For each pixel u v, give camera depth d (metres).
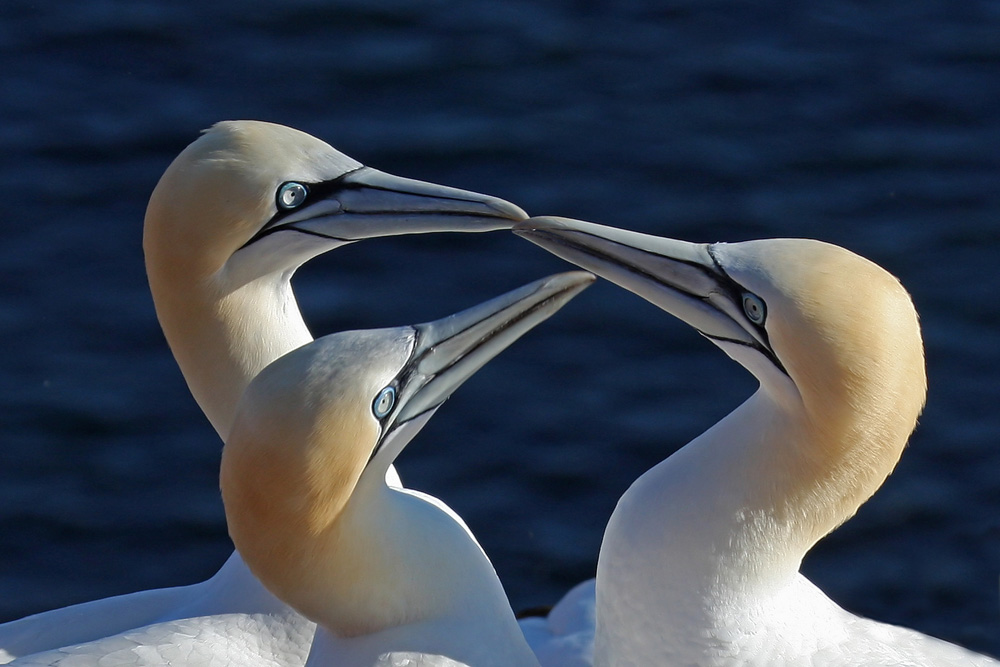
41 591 24.03
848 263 10.62
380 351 10.75
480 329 11.44
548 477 25.53
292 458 10.30
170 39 34.31
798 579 11.65
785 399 10.79
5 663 13.05
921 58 33.91
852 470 10.80
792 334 10.48
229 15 35.00
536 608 18.53
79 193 30.47
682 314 11.23
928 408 26.47
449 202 13.11
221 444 26.27
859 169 31.27
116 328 27.94
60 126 31.92
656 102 33.00
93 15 34.75
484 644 11.38
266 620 12.76
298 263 13.41
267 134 13.01
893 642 11.68
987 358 27.25
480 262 29.16
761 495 10.84
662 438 26.03
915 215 30.16
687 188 30.86
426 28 34.94
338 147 31.84
